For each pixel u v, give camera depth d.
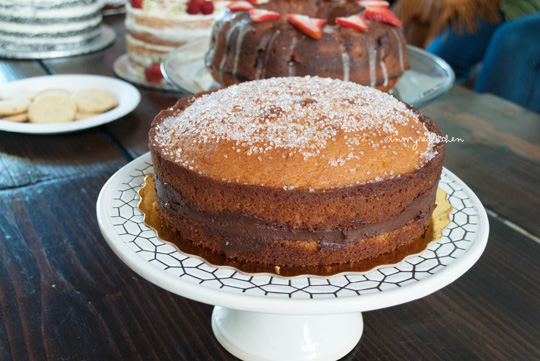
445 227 0.58
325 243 0.54
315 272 0.54
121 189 0.63
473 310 0.61
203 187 0.54
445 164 0.82
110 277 0.64
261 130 0.56
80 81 1.00
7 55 1.15
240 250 0.55
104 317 0.60
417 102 0.81
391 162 0.56
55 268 0.65
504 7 1.36
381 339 0.59
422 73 0.97
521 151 0.85
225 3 1.10
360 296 0.50
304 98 0.59
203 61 1.01
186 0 1.09
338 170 0.54
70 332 0.58
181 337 0.58
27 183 0.77
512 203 0.75
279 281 0.52
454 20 1.38
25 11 1.14
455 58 1.45
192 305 0.62
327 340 0.57
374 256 0.56
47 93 0.96
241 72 0.89
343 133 0.56
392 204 0.55
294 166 0.54
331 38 0.87
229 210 0.54
